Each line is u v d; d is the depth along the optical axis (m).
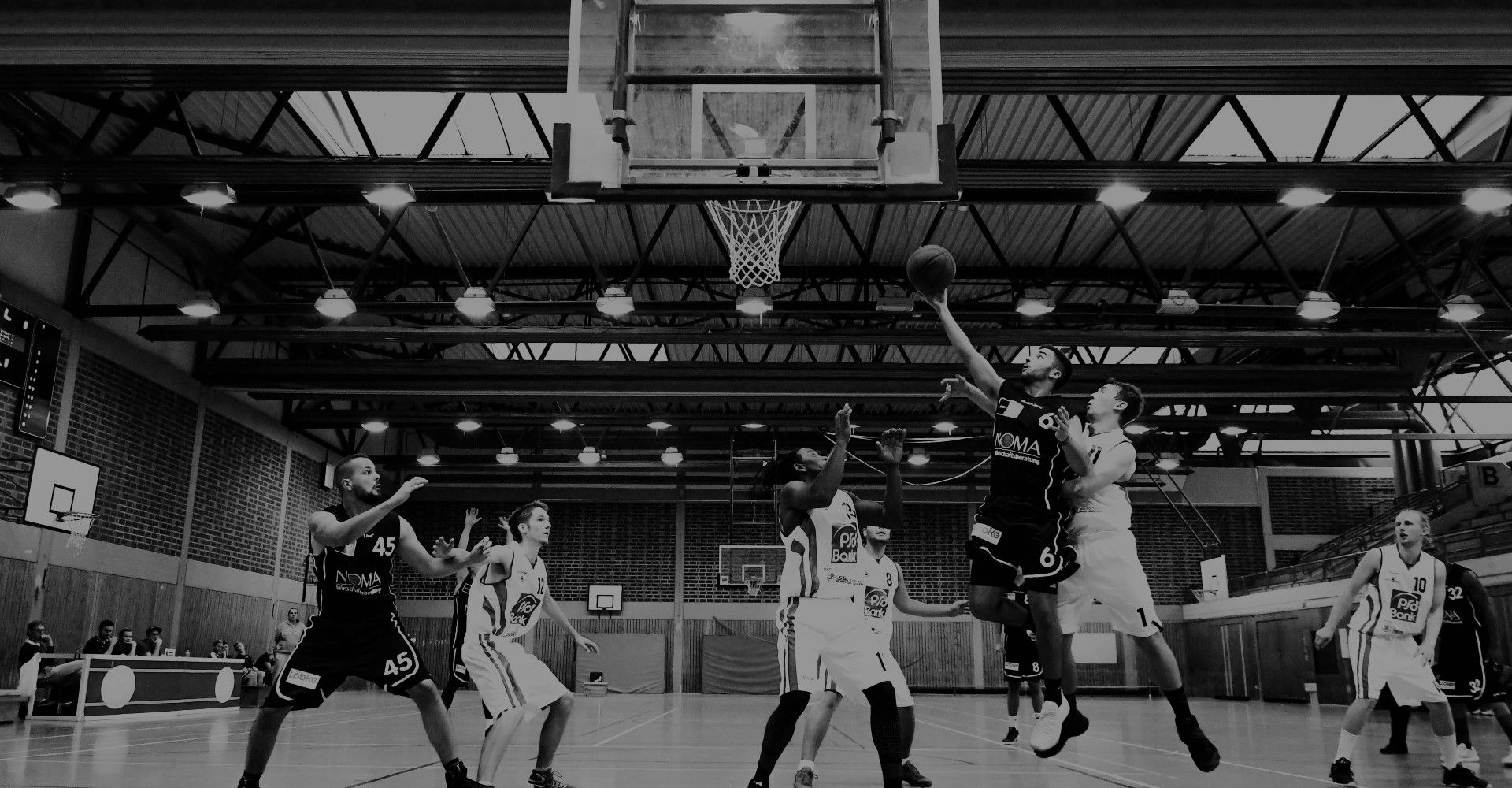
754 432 26.55
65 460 14.96
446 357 22.14
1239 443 25.83
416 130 13.25
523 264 17.34
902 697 5.88
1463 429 25.09
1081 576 4.59
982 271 17.22
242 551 20.45
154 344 17.36
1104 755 8.40
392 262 17.39
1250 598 24.83
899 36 5.59
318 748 8.88
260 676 17.70
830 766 7.42
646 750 8.91
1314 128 13.02
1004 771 7.08
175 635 17.94
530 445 28.34
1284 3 7.67
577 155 5.45
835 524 4.89
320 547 4.80
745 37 5.60
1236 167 10.13
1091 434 4.75
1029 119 12.38
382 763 7.52
